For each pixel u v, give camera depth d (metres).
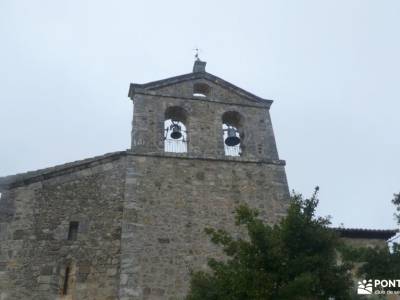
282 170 17.80
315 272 11.01
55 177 15.85
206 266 14.85
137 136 17.50
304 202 12.12
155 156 17.11
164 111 18.61
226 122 19.78
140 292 13.96
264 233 11.29
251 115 19.47
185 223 15.66
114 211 15.61
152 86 19.20
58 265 14.20
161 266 14.59
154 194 16.12
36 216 14.93
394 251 12.25
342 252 12.13
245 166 17.66
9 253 14.09
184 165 17.16
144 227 15.28
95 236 14.96
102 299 13.85
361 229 18.25
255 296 10.36
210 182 16.89
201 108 19.09
